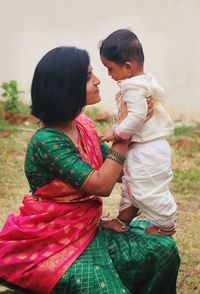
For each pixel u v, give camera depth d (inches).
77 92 125.3
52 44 415.5
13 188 264.4
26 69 420.2
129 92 127.6
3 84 405.4
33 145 128.0
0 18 418.0
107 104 407.8
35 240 125.9
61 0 410.3
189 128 380.5
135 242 132.5
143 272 132.0
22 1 414.9
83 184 124.8
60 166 124.6
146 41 403.5
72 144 127.6
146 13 402.0
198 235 217.0
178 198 260.4
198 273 186.2
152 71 405.4
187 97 400.5
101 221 139.3
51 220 127.5
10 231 128.0
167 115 133.8
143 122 128.1
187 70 399.5
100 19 407.8
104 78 409.1
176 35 400.2
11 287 128.8
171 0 398.0
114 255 131.3
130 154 133.0
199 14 396.2
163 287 136.0
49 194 128.0
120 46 131.6
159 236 134.6
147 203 130.7
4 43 419.5
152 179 130.2
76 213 127.7
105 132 129.1
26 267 125.3
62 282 123.2
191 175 288.8
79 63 125.0
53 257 124.8
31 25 416.5
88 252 126.6
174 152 329.4
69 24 411.8
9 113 389.4
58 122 128.8
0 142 338.0
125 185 135.2
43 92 125.3
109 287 122.8
